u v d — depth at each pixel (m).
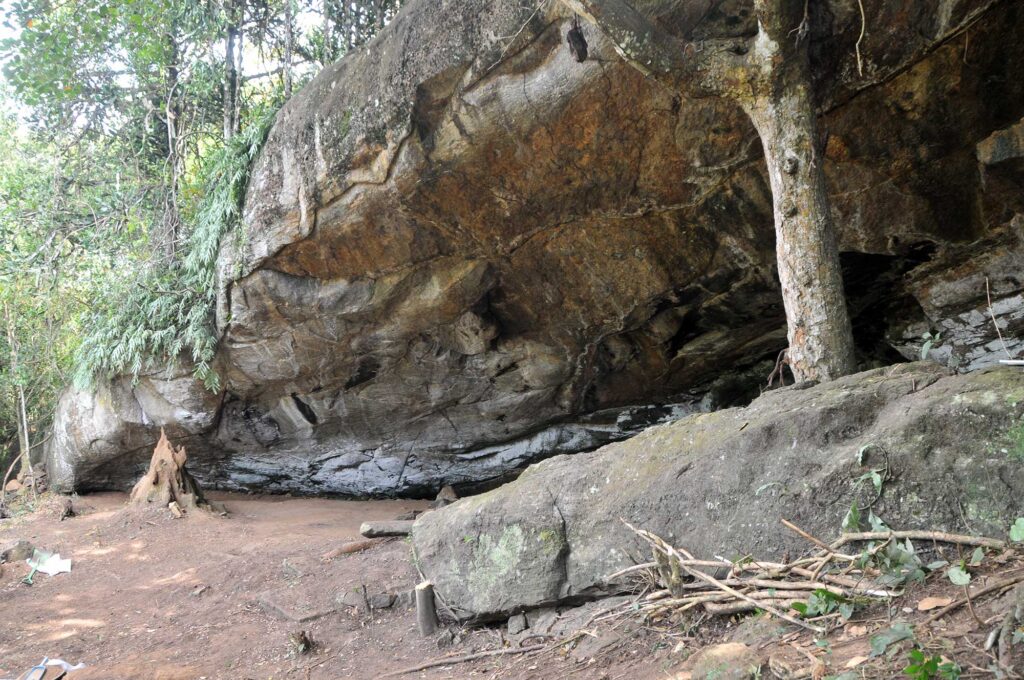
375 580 6.89
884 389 4.21
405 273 8.46
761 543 4.11
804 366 4.73
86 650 6.54
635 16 4.75
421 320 9.02
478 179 7.17
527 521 5.19
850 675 2.85
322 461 12.05
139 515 10.23
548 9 5.85
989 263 6.46
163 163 11.78
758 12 4.61
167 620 7.01
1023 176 5.76
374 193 7.55
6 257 10.98
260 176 8.51
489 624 5.38
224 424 11.47
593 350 9.25
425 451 11.52
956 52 5.39
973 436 3.68
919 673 2.65
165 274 10.36
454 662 5.02
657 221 7.27
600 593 4.84
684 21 5.52
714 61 4.89
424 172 7.17
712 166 6.49
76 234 11.20
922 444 3.79
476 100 6.55
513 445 11.20
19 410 14.49
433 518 5.84
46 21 9.67
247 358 10.17
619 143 6.54
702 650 3.73
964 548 3.45
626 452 5.15
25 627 7.07
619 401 10.17
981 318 6.88
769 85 4.79
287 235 8.34
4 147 12.90
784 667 3.15
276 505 12.02
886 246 6.57
